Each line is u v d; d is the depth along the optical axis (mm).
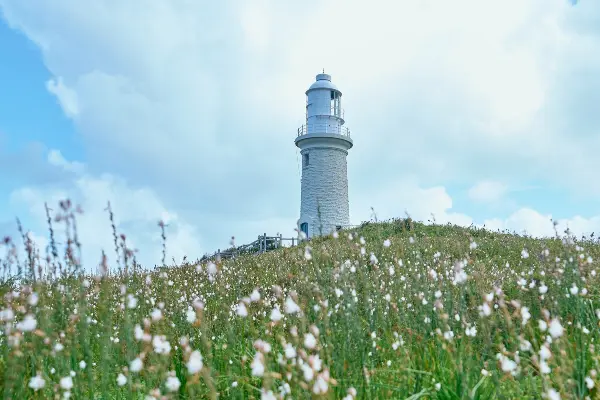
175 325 7176
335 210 39281
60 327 5676
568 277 7910
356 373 4766
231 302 9258
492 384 4711
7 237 6168
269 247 24016
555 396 3803
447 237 20281
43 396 4828
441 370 5098
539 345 5762
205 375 3654
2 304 6051
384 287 8203
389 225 23750
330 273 6922
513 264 13703
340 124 40844
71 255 5742
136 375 4934
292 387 3949
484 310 4949
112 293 7887
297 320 5492
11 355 4480
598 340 5699
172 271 14484
